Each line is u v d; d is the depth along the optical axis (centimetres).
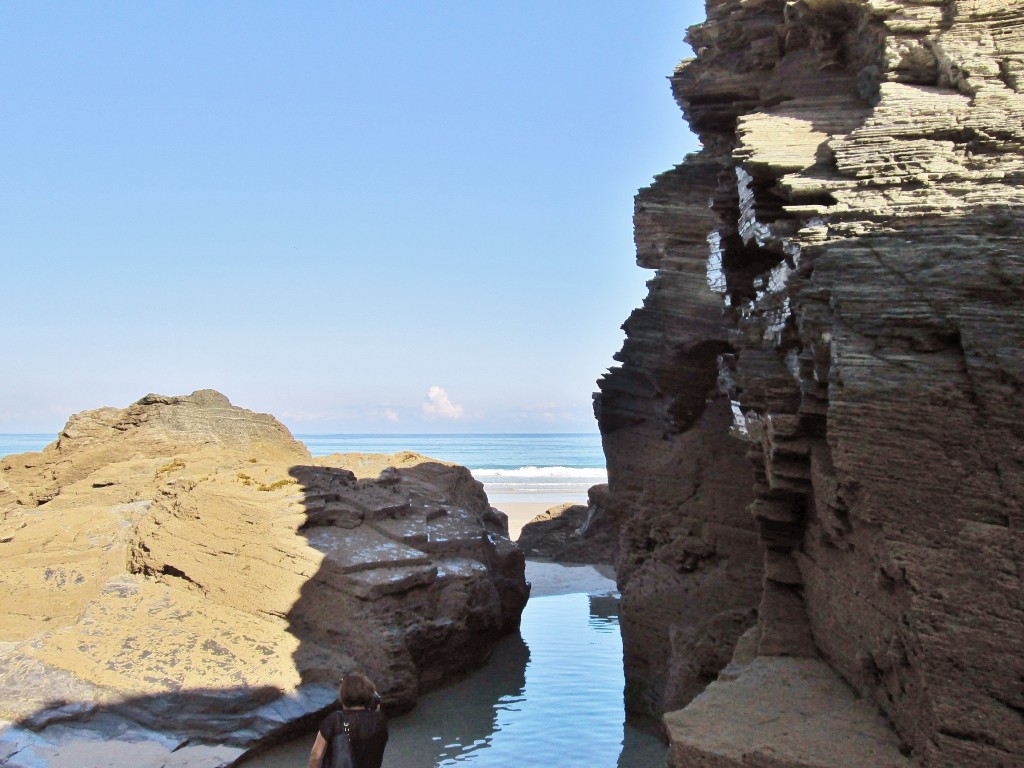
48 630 1664
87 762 1279
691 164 1789
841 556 902
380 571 1725
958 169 854
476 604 1895
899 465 747
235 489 1952
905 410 754
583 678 1848
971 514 705
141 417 2608
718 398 1702
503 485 9312
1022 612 666
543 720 1570
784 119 1087
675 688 1390
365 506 1989
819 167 952
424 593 1775
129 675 1462
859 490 770
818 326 866
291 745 1425
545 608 2602
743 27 1433
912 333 777
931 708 693
